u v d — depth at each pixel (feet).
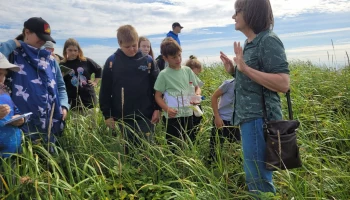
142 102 13.85
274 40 9.17
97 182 10.54
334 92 21.11
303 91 22.09
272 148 9.07
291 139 9.11
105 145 13.42
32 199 9.39
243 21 9.61
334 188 10.80
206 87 25.67
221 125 13.75
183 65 16.55
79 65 17.60
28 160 10.14
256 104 9.47
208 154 14.03
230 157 12.53
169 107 13.97
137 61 13.80
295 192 9.89
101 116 16.29
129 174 11.80
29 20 11.91
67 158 11.14
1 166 10.21
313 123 16.70
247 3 9.36
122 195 10.42
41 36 11.86
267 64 9.17
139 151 13.11
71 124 14.49
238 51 9.06
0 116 9.81
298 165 9.28
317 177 11.54
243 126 9.75
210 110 19.10
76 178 11.59
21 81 11.70
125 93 13.57
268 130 9.25
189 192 10.14
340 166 12.80
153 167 12.00
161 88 14.17
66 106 13.44
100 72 18.61
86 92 17.69
